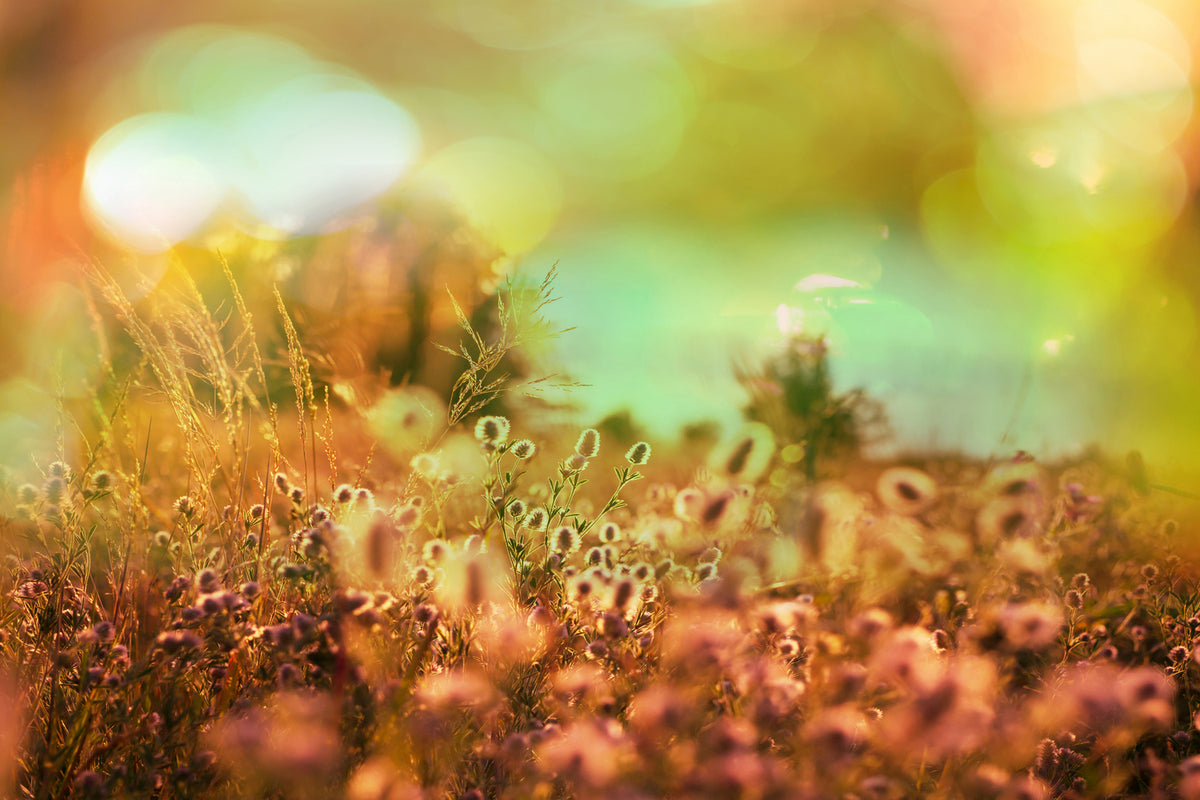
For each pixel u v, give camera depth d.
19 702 1.10
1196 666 1.18
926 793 1.08
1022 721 1.11
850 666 1.09
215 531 1.22
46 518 1.16
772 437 1.46
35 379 1.35
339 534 1.10
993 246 4.07
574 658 1.15
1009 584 1.27
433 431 1.32
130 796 1.06
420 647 1.10
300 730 1.05
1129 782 1.15
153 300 1.27
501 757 1.09
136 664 1.08
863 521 1.30
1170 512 1.45
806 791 1.04
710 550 1.20
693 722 1.08
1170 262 2.65
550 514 1.19
